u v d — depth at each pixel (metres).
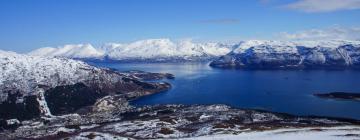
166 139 196.38
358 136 188.88
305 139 185.00
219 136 196.12
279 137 190.38
